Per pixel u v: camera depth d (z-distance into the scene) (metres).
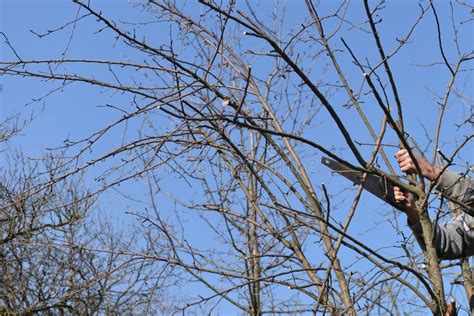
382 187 4.57
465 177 4.45
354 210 4.59
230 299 5.79
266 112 5.53
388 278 4.41
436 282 4.38
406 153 4.53
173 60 4.59
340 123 4.23
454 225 4.68
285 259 5.07
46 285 10.65
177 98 4.60
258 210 5.26
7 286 11.02
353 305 4.43
